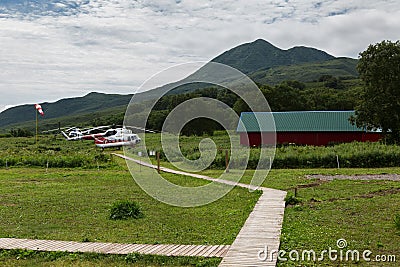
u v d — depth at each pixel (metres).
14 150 45.53
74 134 68.00
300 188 20.56
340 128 50.00
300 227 12.12
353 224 12.39
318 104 80.38
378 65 44.84
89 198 19.23
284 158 32.03
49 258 9.95
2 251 10.46
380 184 21.16
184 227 13.11
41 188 22.86
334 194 18.25
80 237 11.82
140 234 12.16
